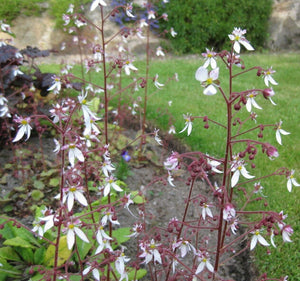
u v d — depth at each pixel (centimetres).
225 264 315
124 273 223
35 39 920
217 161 219
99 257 253
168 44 998
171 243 228
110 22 894
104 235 202
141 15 927
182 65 829
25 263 283
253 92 192
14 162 395
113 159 433
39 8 957
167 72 764
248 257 318
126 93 561
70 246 175
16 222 192
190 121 211
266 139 495
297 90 678
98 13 895
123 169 407
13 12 935
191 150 470
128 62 283
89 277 271
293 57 900
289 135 510
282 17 1038
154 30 1009
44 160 420
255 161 444
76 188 178
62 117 194
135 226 255
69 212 179
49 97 513
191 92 659
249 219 353
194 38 999
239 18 991
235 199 379
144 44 962
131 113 519
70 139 180
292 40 1041
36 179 393
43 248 282
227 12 998
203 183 424
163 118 534
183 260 316
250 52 983
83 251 276
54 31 932
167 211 378
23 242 275
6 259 284
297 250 317
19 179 396
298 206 365
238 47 196
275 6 1045
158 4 997
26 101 480
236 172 197
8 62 450
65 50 892
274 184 399
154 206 383
